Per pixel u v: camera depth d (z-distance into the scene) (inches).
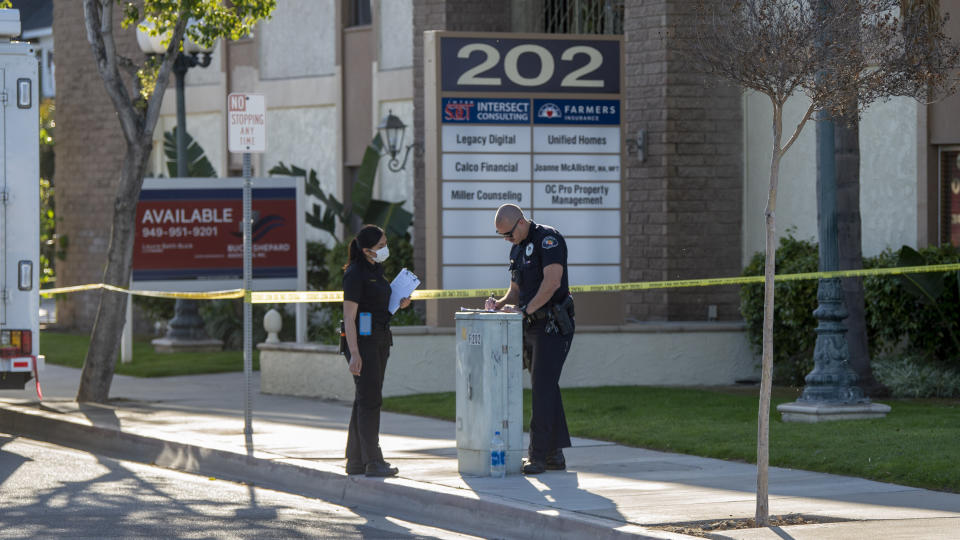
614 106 1364.4
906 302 1250.6
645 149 1505.9
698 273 1502.2
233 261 1625.2
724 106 1502.2
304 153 2127.2
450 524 763.4
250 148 1027.3
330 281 1800.0
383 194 1996.8
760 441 682.8
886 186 1400.1
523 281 848.9
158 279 1604.3
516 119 1344.7
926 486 783.7
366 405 842.8
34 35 2955.2
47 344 2007.9
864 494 762.2
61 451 1057.5
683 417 1088.8
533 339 847.7
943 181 1362.0
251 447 978.1
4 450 1055.0
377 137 1865.2
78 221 2272.4
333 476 856.9
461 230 1337.4
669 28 1412.4
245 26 1307.8
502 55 1339.8
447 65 1328.7
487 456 833.5
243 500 831.7
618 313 1365.7
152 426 1108.5
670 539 644.7
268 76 2166.6
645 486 796.0
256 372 1610.5
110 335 1302.9
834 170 1077.1
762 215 1497.3
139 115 1296.8
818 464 853.2
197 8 1277.1
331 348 1333.7
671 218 1493.6
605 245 1365.7
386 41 1980.8
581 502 742.5
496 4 1692.9
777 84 730.8
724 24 781.3
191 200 1609.3
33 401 1300.4
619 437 994.1
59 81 2297.0
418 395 1293.1
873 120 1408.7
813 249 1374.3
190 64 1729.8
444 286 1334.9
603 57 1359.5
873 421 1018.1
